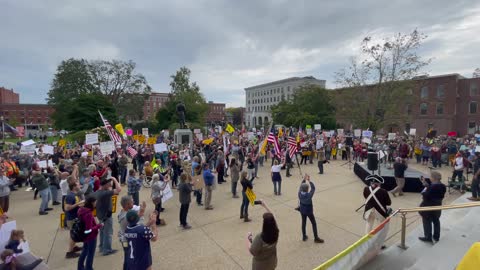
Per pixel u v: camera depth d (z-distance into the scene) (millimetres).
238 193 11766
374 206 6223
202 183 10094
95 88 54906
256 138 25562
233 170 11133
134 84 58844
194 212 9250
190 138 20969
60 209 9953
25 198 11523
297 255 6121
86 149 19281
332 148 22234
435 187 6262
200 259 6055
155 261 5973
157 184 8141
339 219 8320
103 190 6312
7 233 4781
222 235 7328
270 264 3693
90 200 5223
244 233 7438
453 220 7758
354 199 10453
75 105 44625
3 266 4336
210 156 16203
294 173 16156
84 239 5023
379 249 5648
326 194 11211
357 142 21203
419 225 7586
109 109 47250
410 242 6449
